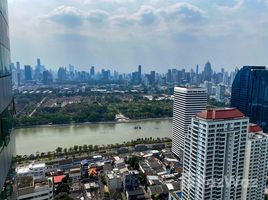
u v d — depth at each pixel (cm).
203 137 11931
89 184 19575
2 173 3281
